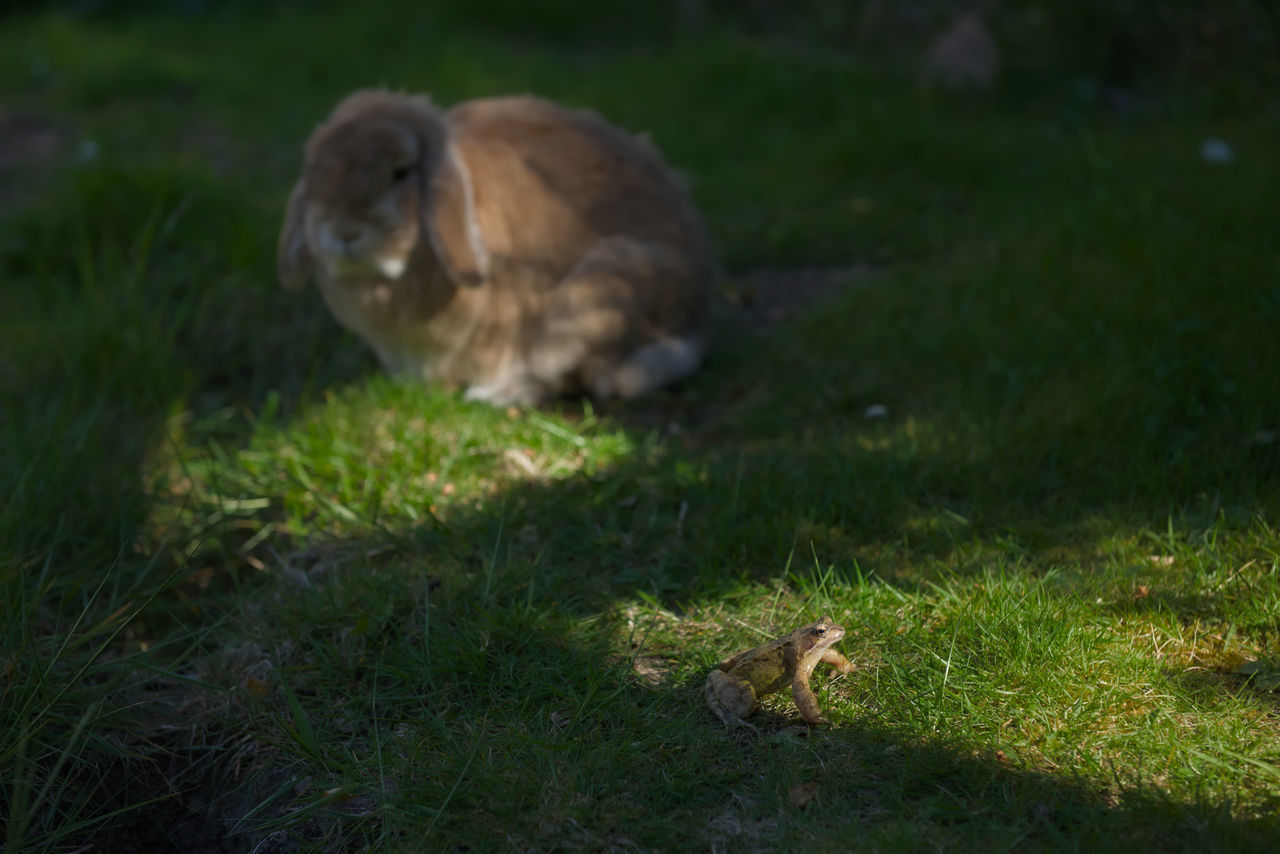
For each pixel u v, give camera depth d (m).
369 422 4.79
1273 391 4.29
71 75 10.15
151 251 6.22
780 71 9.21
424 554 3.92
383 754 3.01
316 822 2.90
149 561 4.06
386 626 3.47
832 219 7.02
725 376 5.39
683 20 11.19
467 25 11.38
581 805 2.74
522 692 3.18
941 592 3.43
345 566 3.90
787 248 6.76
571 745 2.92
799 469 4.23
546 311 5.00
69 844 2.99
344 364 5.50
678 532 3.94
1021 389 4.63
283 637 3.53
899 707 3.01
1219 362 4.55
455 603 3.48
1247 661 3.12
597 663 3.25
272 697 3.30
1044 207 6.43
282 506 4.48
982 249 6.04
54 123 9.30
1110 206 5.98
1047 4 8.97
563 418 5.00
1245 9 8.38
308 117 9.08
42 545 3.99
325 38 10.73
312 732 3.09
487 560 3.77
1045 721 2.93
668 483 4.22
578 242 5.04
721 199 7.42
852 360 5.21
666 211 5.31
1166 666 3.14
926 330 5.26
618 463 4.45
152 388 5.12
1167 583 3.47
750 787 2.80
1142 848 2.50
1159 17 8.62
